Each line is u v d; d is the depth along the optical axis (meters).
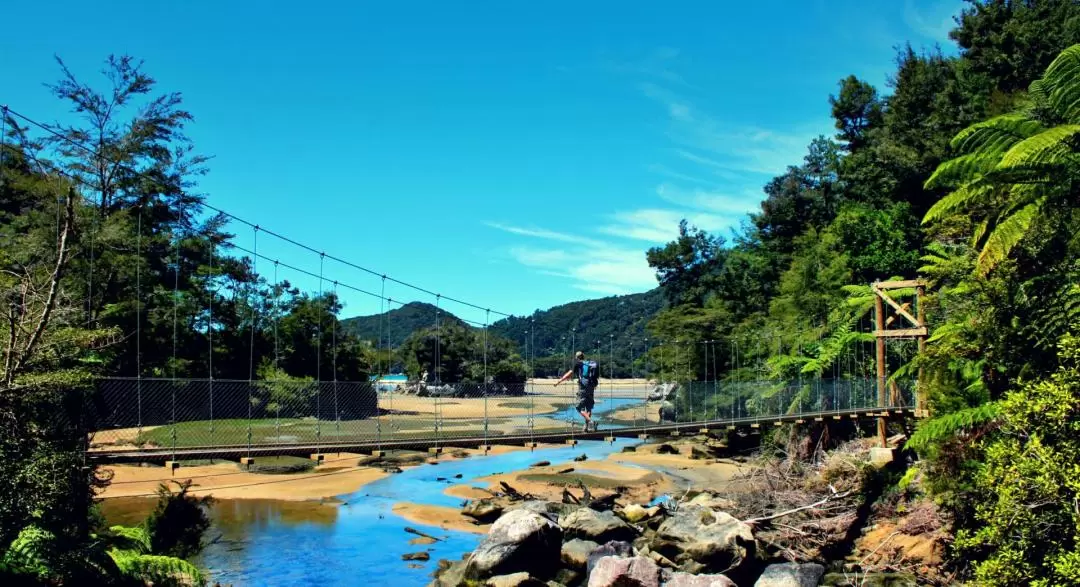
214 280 30.95
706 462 27.23
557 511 18.45
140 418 12.56
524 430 17.19
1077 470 8.53
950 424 12.70
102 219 22.33
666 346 37.75
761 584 13.38
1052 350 11.88
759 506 17.20
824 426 21.47
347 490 21.70
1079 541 8.63
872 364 26.89
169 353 26.75
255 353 32.28
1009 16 34.84
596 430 17.36
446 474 24.78
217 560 14.76
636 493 21.28
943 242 23.47
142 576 10.42
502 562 13.57
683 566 14.01
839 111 42.81
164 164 28.94
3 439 9.77
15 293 10.41
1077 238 12.82
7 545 9.25
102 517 12.77
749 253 43.09
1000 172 13.95
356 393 19.05
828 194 41.22
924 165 30.42
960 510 13.24
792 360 28.78
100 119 27.61
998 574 9.43
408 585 13.65
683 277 46.47
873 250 30.98
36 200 24.08
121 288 22.50
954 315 15.64
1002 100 26.94
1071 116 13.55
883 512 16.25
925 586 13.05
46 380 10.06
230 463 23.56
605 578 12.73
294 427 15.72
